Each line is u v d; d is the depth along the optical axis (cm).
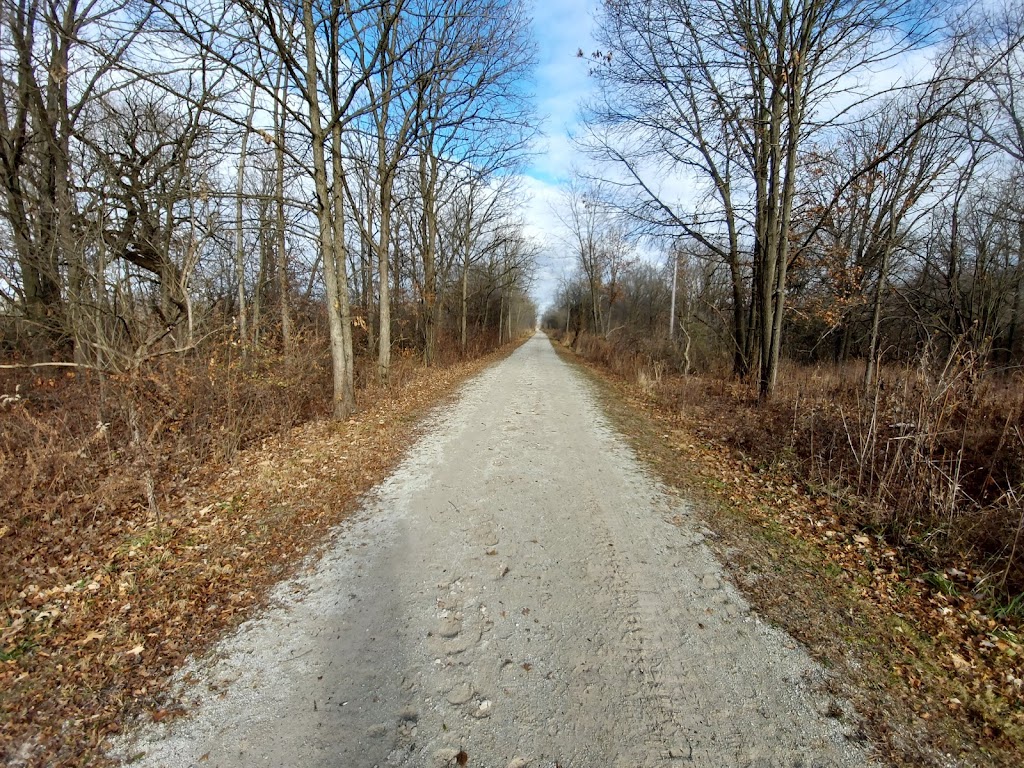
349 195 1110
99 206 585
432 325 1906
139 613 312
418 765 206
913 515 422
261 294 1334
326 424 787
